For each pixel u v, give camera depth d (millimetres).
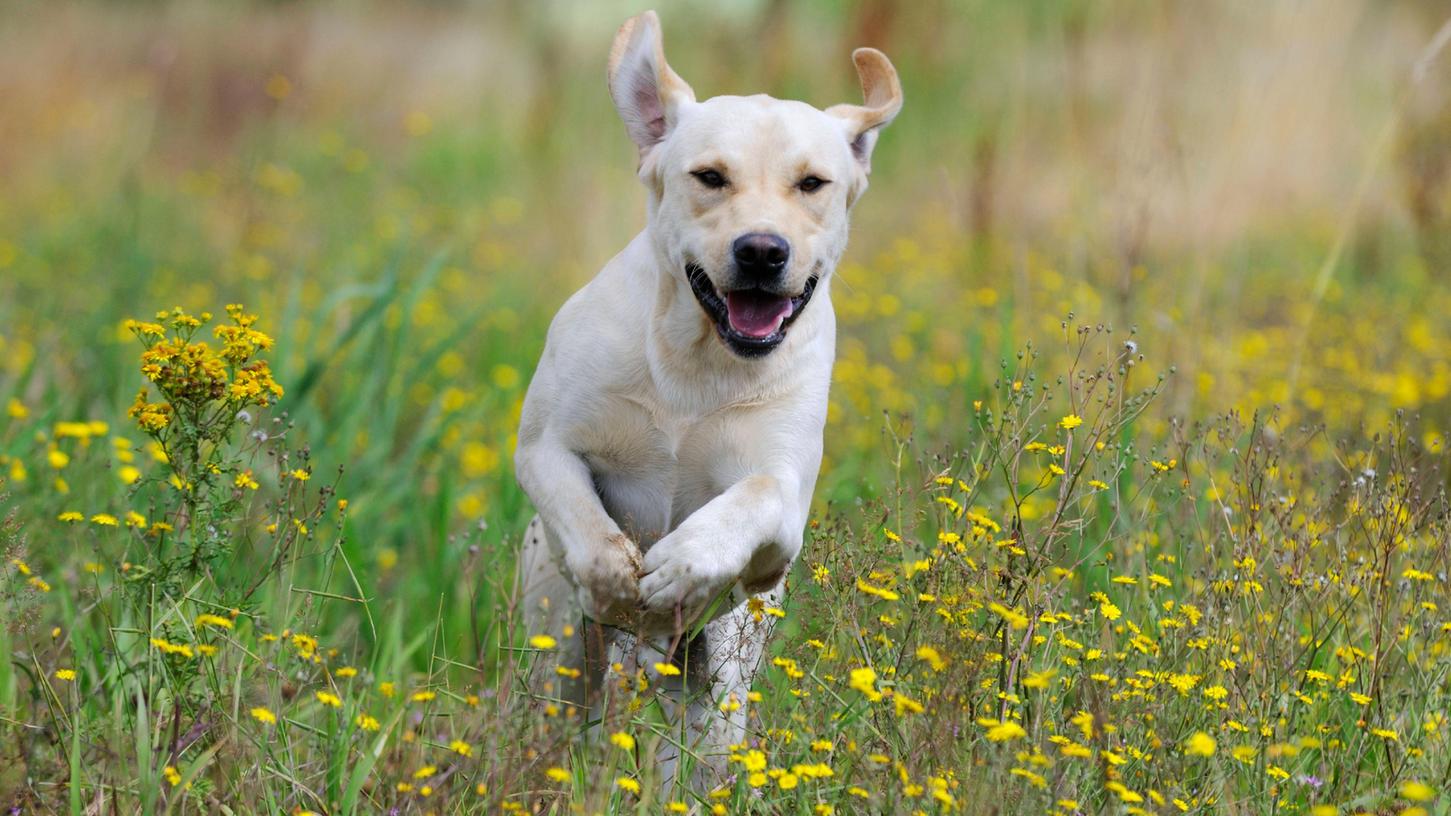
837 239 7891
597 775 5898
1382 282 17312
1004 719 6227
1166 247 15938
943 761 5797
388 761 6164
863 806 5871
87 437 9305
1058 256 16750
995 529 6902
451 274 17016
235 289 15852
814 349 7828
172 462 6867
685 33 24422
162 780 5957
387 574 10078
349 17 28625
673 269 7621
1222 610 7113
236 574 7785
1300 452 10305
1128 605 7766
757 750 5930
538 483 7637
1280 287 16422
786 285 7293
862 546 6977
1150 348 12711
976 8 23453
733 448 7703
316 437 10359
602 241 16922
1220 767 6281
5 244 18203
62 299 15414
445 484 9898
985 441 7379
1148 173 13180
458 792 6051
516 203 19422
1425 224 17828
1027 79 21969
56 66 25516
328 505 9578
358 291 11070
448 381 13164
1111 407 8914
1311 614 7367
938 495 7629
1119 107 19344
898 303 15898
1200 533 8383
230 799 6105
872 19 23766
